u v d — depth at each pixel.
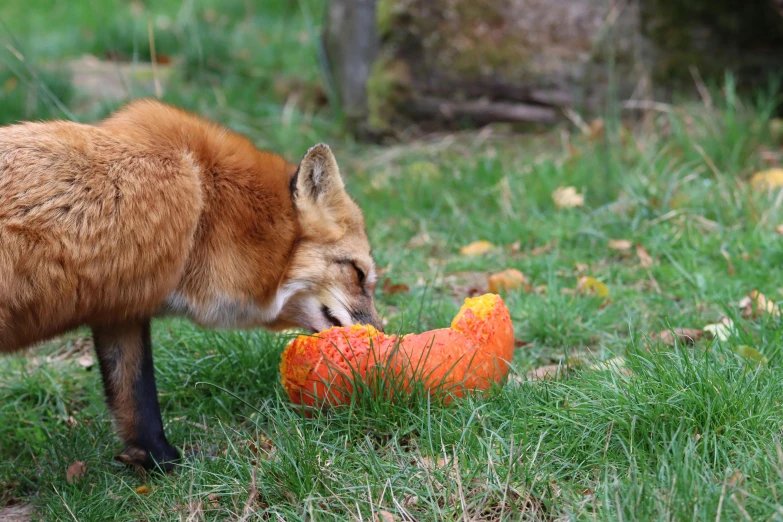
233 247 4.67
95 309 4.28
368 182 9.95
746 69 11.00
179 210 4.33
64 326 4.30
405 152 10.91
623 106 11.09
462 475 4.02
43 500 4.54
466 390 4.77
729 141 9.43
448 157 10.55
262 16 17.27
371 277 5.23
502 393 4.76
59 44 14.80
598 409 4.32
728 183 8.53
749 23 10.83
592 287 6.83
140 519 4.21
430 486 3.92
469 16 11.30
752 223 7.74
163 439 4.84
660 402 4.18
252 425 5.16
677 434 3.96
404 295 7.14
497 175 9.62
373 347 4.68
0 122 10.39
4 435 5.45
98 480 4.73
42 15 17.27
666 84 11.09
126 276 4.20
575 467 4.04
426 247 8.48
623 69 11.12
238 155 4.78
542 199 9.04
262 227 4.76
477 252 8.18
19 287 3.93
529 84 11.35
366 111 11.79
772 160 9.30
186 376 5.73
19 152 3.99
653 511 3.53
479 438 4.26
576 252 7.90
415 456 4.29
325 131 12.03
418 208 9.27
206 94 12.58
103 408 5.60
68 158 4.08
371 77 11.68
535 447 4.21
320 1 17.06
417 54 11.46
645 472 3.75
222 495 4.21
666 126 10.43
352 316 5.13
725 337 5.48
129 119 4.56
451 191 9.55
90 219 4.05
